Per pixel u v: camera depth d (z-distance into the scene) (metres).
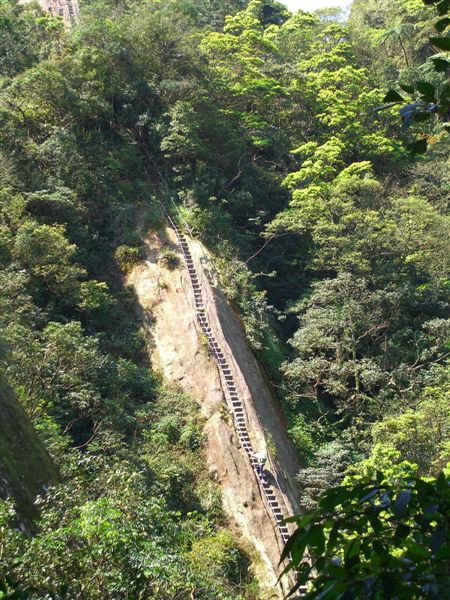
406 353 39.09
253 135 52.88
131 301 40.47
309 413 38.69
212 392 36.03
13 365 27.94
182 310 39.41
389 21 70.31
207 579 16.75
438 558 3.29
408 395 36.16
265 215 48.59
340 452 33.66
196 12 69.19
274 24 72.56
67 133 44.25
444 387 33.88
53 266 36.56
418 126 54.66
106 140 47.56
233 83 53.62
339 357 38.44
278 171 53.12
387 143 52.41
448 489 3.56
